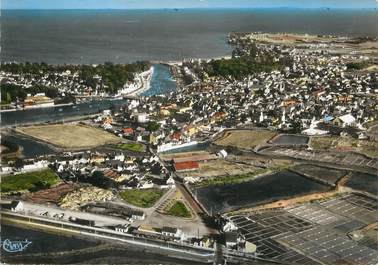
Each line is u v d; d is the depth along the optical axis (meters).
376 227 160.12
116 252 140.50
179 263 136.00
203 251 141.62
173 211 168.50
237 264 136.25
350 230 157.75
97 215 161.62
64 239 146.75
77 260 135.75
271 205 176.25
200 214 167.62
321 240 150.38
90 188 184.62
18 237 145.62
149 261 136.75
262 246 146.00
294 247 145.88
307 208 175.00
